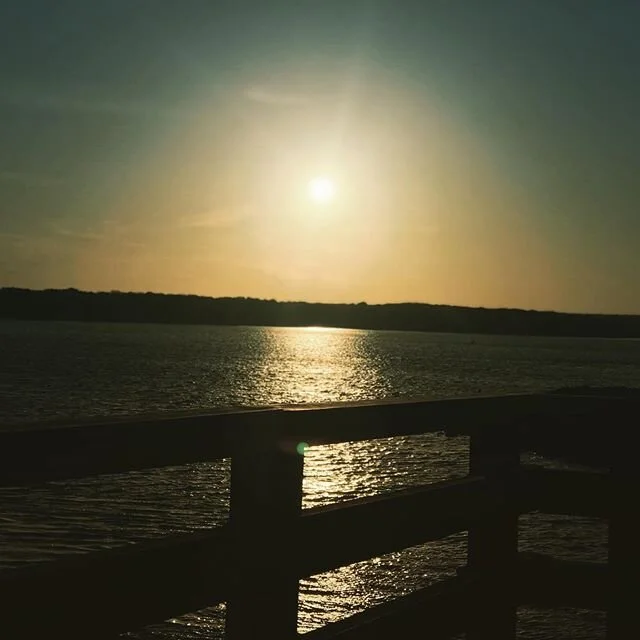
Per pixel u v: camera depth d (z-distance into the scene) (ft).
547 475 12.53
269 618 8.69
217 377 285.02
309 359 492.95
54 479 6.64
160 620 7.58
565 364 490.49
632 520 11.98
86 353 439.63
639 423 12.05
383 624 9.95
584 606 12.05
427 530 10.80
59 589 6.79
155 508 66.64
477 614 11.68
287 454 8.91
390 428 10.18
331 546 9.42
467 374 346.74
